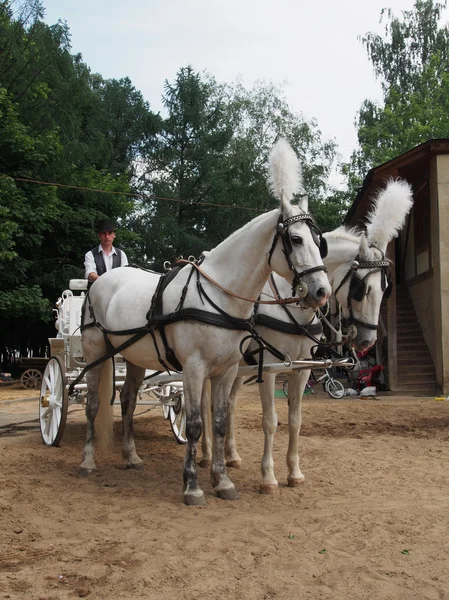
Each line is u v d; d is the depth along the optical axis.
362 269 6.00
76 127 25.33
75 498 5.54
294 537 4.53
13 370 27.83
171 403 8.01
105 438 6.87
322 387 17.73
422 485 6.13
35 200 20.97
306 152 38.75
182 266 5.90
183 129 34.12
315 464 7.14
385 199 6.52
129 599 3.44
